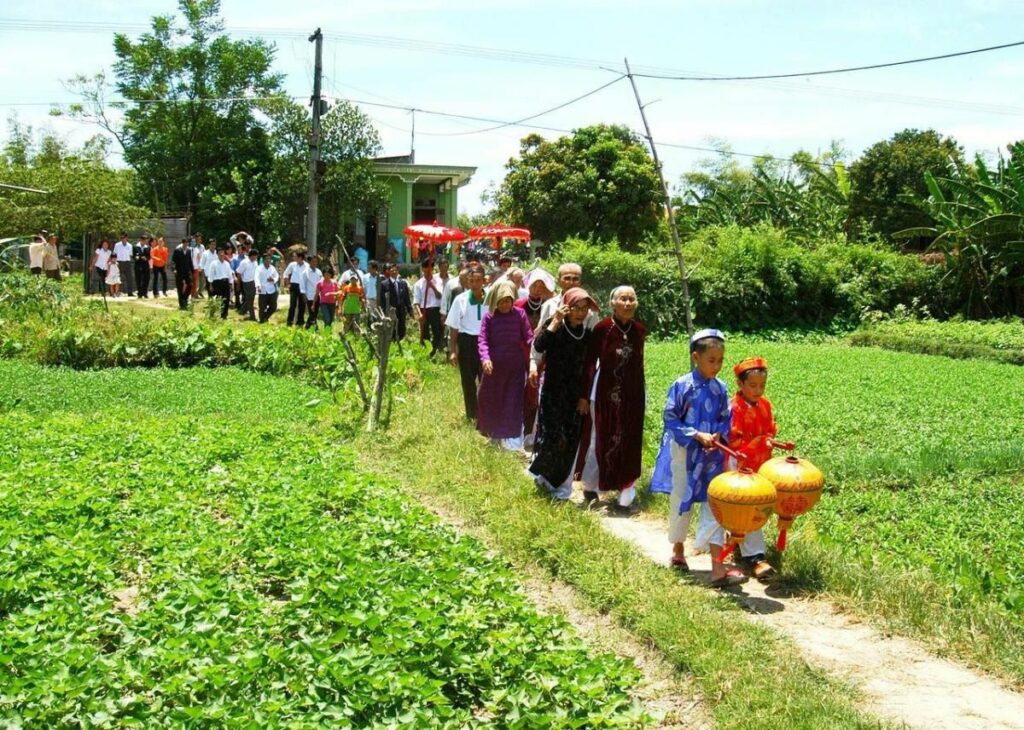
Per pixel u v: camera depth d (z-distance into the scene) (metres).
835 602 7.46
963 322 33.69
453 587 6.77
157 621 6.00
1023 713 5.76
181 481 9.68
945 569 8.05
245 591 6.60
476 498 9.89
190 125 46.97
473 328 13.71
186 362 19.73
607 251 32.19
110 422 12.84
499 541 8.76
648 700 5.90
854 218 46.75
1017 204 33.41
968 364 24.83
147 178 47.34
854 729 5.32
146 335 19.69
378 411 13.64
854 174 47.03
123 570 7.43
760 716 5.46
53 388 15.66
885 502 10.42
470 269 13.76
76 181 35.75
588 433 10.20
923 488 11.29
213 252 26.56
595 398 10.05
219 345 19.81
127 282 31.39
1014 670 6.24
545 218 44.50
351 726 4.91
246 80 47.56
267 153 46.06
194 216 45.72
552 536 8.49
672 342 30.92
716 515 7.47
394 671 5.39
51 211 34.62
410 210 44.97
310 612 6.20
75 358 19.11
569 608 7.43
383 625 5.93
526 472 11.01
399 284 21.75
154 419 13.14
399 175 44.62
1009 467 12.35
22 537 7.50
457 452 11.78
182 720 4.77
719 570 7.77
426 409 14.53
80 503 8.48
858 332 32.19
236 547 7.64
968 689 6.07
